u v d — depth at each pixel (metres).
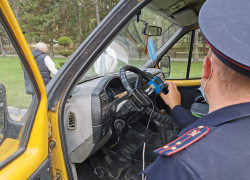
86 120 1.33
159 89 1.29
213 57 0.50
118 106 1.56
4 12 0.74
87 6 25.59
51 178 1.12
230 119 0.46
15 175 0.79
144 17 2.40
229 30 0.43
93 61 1.19
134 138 2.38
